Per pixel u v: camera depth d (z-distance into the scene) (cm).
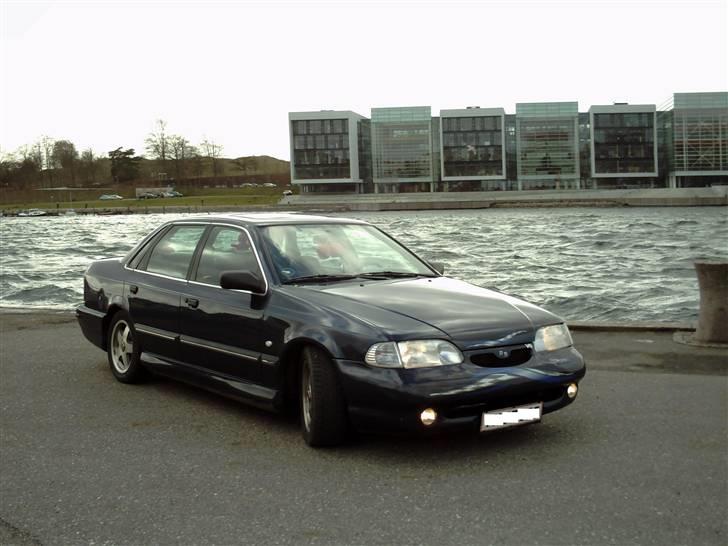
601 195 14300
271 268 512
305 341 450
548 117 15112
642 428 491
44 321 1004
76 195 19438
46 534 339
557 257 3606
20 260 3638
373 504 366
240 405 568
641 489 381
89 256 3878
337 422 441
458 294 490
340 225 588
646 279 2555
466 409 418
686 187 14825
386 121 15600
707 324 775
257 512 359
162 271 609
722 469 409
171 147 18788
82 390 621
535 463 423
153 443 473
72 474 419
